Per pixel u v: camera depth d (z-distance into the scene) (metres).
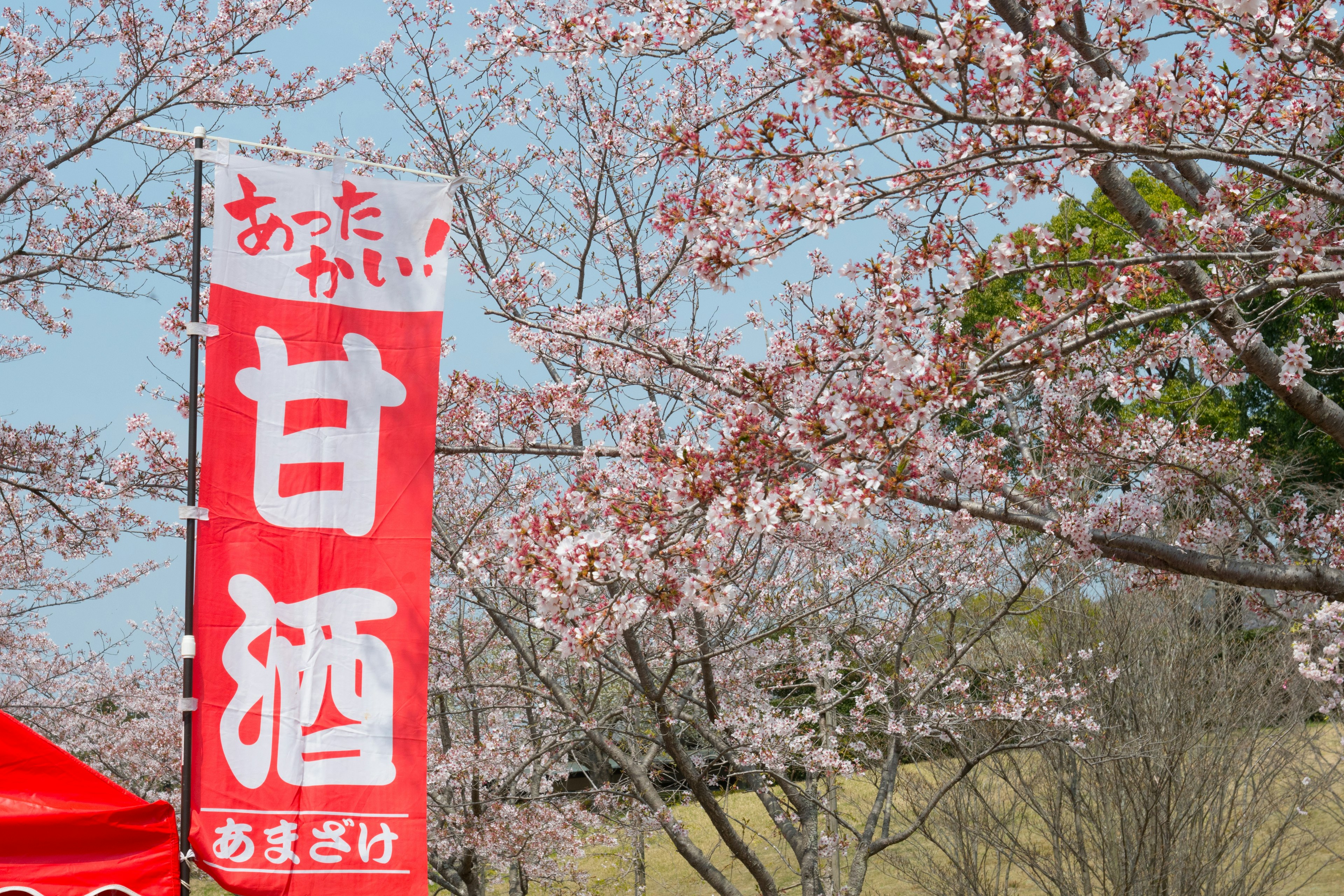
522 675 9.58
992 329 4.12
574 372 7.87
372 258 5.31
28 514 9.95
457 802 10.01
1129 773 9.18
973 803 9.99
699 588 3.99
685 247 8.59
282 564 4.93
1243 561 5.30
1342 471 16.56
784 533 7.11
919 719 8.75
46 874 4.35
